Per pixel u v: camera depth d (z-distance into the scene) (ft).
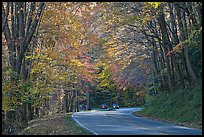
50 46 98.48
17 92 69.41
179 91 115.34
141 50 151.02
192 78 105.50
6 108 67.46
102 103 292.61
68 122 94.53
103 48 128.36
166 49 117.70
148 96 144.87
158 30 125.70
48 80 108.88
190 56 107.34
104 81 197.98
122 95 280.31
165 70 139.33
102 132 65.31
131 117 124.16
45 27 91.04
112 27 112.98
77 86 187.83
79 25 95.55
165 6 106.93
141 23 102.53
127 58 153.38
